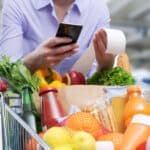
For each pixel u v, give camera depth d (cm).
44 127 85
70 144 71
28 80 91
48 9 129
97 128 81
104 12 139
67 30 99
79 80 107
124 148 72
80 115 83
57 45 101
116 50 105
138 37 964
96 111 89
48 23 130
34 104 90
